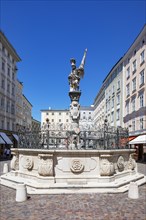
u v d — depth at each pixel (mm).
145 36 30250
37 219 6824
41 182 10445
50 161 10555
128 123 36469
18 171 12086
